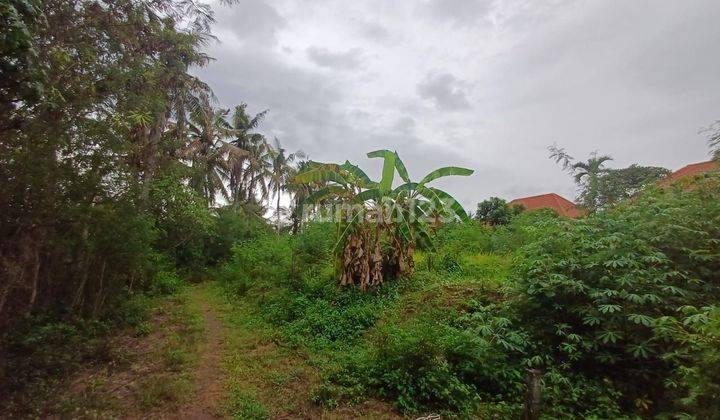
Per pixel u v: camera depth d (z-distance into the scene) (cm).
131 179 852
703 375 327
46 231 646
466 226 1320
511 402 488
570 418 432
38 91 439
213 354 686
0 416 428
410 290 887
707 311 370
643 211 586
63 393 497
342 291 941
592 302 522
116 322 815
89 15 747
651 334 458
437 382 494
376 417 462
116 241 817
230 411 473
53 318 716
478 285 793
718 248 507
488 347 524
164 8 923
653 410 429
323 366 602
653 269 491
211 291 1371
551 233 634
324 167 1036
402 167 1039
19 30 380
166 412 467
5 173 556
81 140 660
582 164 1662
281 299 971
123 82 792
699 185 620
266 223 2856
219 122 2534
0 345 579
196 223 1652
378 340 592
